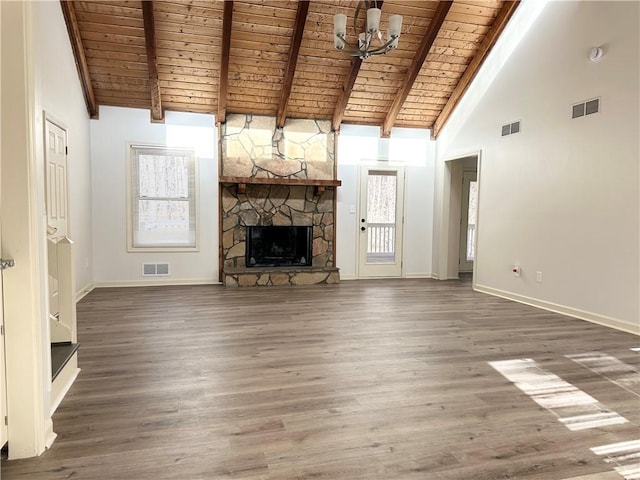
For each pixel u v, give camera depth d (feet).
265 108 21.88
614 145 13.74
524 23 17.52
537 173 16.94
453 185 23.99
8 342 6.23
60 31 15.21
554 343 12.19
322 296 18.83
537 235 16.99
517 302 17.83
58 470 6.09
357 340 12.36
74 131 17.15
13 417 6.31
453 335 12.95
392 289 20.81
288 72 18.76
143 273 21.04
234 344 11.86
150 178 20.95
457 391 8.91
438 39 19.22
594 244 14.51
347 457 6.49
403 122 23.97
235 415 7.77
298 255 23.29
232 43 18.10
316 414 7.84
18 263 6.23
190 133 21.24
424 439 7.03
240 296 18.57
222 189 21.71
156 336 12.55
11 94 6.15
